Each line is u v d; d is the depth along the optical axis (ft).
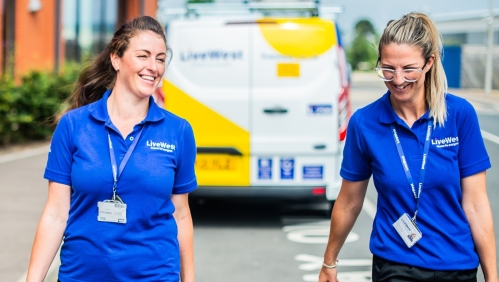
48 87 65.77
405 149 13.52
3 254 27.86
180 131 13.58
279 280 26.37
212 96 34.06
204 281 26.12
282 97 34.04
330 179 34.19
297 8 35.22
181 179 13.80
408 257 13.47
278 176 34.17
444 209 13.42
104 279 12.96
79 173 12.94
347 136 14.37
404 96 13.23
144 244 13.03
